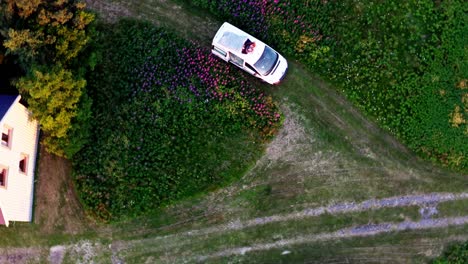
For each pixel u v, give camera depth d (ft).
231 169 80.94
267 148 81.97
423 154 82.12
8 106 71.20
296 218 80.64
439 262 79.92
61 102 72.23
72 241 79.36
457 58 84.64
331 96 83.76
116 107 81.05
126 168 79.61
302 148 82.28
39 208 79.97
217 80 81.97
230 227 80.18
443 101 83.41
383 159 82.38
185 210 80.23
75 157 79.71
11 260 79.00
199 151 80.89
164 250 79.51
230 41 80.38
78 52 79.00
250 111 81.66
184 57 82.74
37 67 70.23
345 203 81.20
